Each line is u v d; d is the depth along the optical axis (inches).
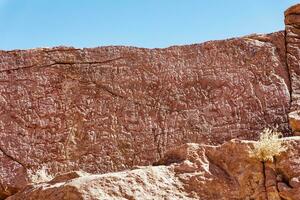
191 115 423.5
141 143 416.5
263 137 343.0
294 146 321.7
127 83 428.1
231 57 438.6
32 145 410.3
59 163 408.8
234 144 327.3
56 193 291.1
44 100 419.5
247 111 425.4
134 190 294.7
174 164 321.1
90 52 432.5
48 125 415.2
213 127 421.7
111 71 429.7
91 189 287.0
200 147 334.0
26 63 425.7
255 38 446.9
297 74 436.1
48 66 426.6
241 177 315.6
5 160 405.4
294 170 312.3
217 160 327.9
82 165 409.4
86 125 417.7
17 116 415.2
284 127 420.2
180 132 419.5
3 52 426.9
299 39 446.0
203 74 433.7
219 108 426.0
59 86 423.5
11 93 419.2
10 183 399.9
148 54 435.8
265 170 314.7
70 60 428.8
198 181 311.4
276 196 305.4
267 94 429.1
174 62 435.2
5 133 410.9
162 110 424.2
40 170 405.4
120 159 412.2
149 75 431.5
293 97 426.9
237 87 431.2
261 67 437.1
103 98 423.8
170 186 305.4
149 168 312.3
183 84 430.9
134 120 420.8
